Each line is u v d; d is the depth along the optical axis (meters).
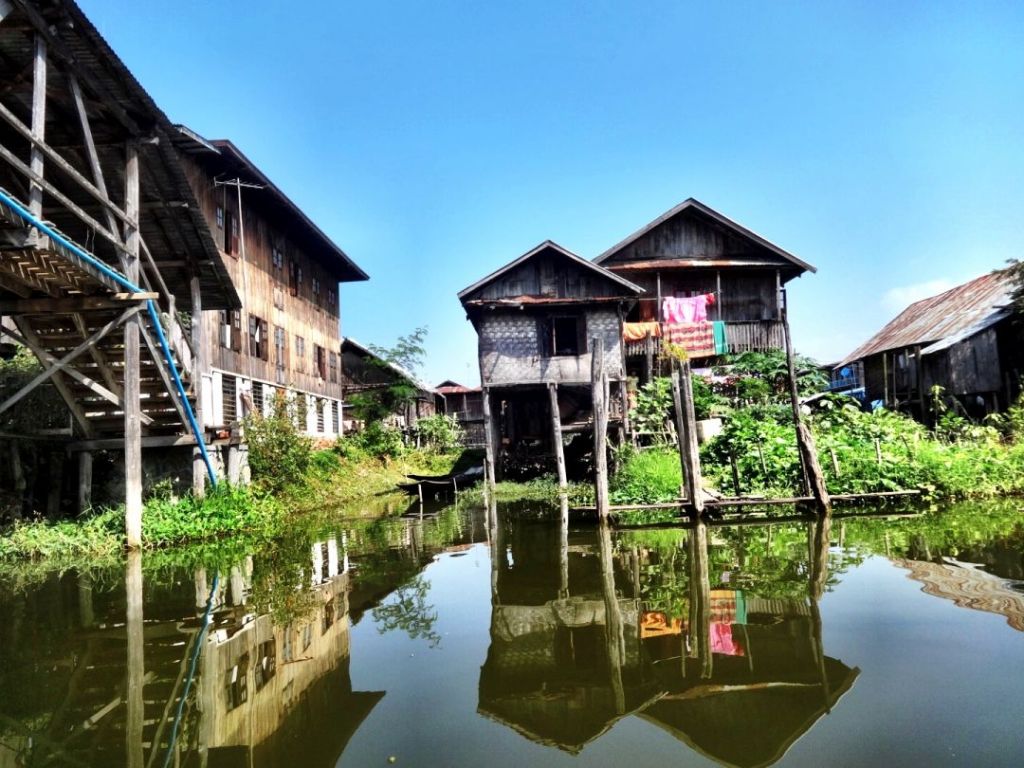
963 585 5.37
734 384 20.64
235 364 18.36
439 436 32.41
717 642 4.25
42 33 7.41
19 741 3.18
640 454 15.23
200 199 16.61
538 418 22.42
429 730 3.20
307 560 8.18
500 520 11.55
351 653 4.42
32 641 4.83
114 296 8.98
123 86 8.75
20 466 10.04
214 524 10.44
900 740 2.84
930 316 25.80
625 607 5.24
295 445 16.34
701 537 8.46
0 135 9.37
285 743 3.08
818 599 5.11
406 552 8.55
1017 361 19.30
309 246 24.44
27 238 7.00
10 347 11.09
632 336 21.70
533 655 4.24
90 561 8.37
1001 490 11.43
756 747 2.86
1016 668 3.57
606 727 3.16
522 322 19.42
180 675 4.07
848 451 12.09
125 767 2.91
